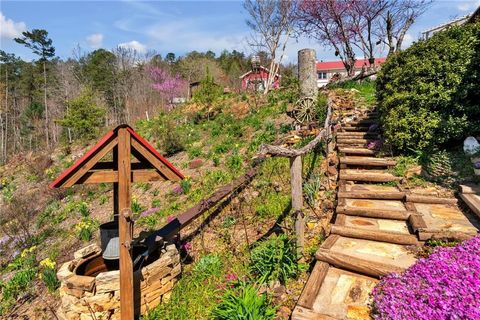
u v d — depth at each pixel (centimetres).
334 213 481
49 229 903
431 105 599
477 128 555
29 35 4525
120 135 324
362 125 870
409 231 388
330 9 1744
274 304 321
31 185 1574
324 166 654
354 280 316
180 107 1944
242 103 1469
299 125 938
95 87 4422
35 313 496
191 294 386
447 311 214
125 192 329
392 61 715
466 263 256
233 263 427
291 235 407
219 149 1012
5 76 5309
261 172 694
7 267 752
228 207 598
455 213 419
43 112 4534
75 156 1753
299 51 1033
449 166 541
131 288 335
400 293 249
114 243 382
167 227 448
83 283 343
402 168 579
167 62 5475
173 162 1073
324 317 264
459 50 575
